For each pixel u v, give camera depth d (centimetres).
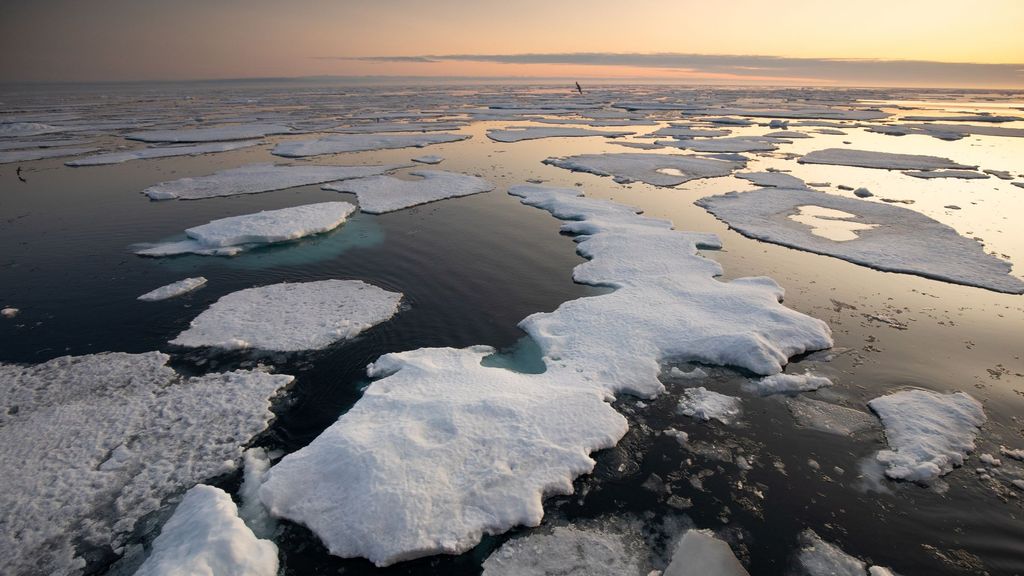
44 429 790
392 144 3444
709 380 915
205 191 2216
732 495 686
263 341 1039
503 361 978
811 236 1614
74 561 589
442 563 584
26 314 1173
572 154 3100
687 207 1955
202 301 1232
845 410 842
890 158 2861
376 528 599
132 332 1094
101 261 1479
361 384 913
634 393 875
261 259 1483
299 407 855
